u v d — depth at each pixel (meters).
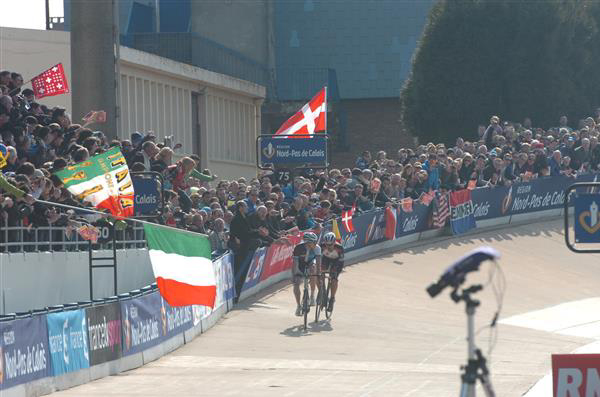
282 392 31.17
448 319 51.94
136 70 75.19
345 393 31.06
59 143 42.12
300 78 120.56
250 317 48.81
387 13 125.81
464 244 73.31
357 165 70.69
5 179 33.31
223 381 33.34
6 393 27.58
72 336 31.89
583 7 109.19
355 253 65.38
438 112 106.75
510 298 60.28
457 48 105.75
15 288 35.75
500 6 105.19
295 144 58.56
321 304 48.62
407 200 71.12
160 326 39.41
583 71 108.44
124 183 38.03
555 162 84.44
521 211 82.56
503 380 34.25
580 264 71.94
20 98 42.47
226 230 53.19
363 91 125.44
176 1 116.94
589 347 44.62
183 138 84.12
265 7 114.50
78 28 53.69
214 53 95.69
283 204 58.94
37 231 38.16
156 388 31.72
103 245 43.88
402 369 36.56
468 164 77.69
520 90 105.19
